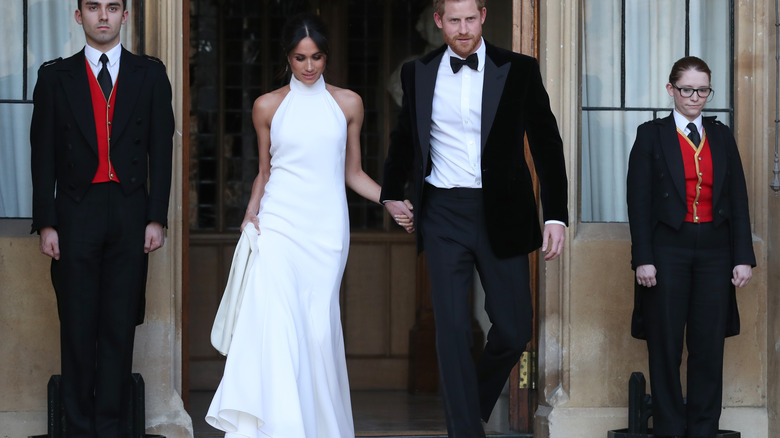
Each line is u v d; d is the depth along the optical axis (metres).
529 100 15.74
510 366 16.27
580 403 19.44
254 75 27.30
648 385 19.55
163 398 18.31
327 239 16.77
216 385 26.91
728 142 17.83
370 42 27.38
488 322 25.33
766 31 20.02
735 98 20.14
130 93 16.03
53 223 15.81
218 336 16.34
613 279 19.56
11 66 18.88
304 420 16.08
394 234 27.38
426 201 15.84
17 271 18.12
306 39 16.47
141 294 16.38
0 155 18.80
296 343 16.06
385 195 16.34
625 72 20.47
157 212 15.98
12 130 18.84
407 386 27.22
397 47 27.39
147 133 16.17
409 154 16.50
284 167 16.78
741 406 19.89
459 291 15.59
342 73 27.20
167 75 17.48
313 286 16.72
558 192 15.70
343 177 17.16
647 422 18.70
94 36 15.97
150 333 18.30
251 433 15.69
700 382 17.86
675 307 17.64
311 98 16.91
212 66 27.12
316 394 16.53
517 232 15.51
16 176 18.83
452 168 15.61
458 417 15.33
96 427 16.22
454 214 15.62
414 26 27.44
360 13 27.34
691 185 17.59
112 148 15.88
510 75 15.58
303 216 16.69
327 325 16.66
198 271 26.80
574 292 19.48
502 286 15.65
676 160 17.58
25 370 18.11
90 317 16.00
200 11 27.03
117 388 16.17
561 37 19.61
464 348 15.46
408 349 27.25
